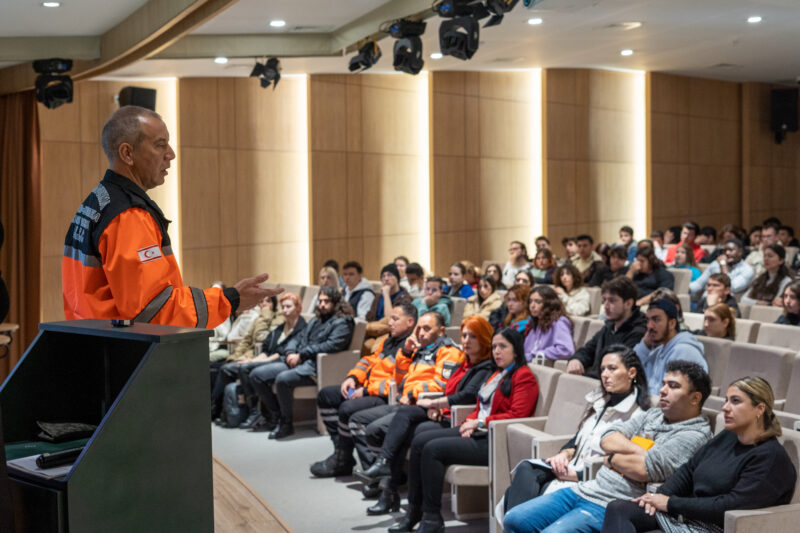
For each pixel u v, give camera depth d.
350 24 8.23
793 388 4.46
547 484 3.70
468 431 4.34
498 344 4.40
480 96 12.14
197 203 10.63
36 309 8.98
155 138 1.92
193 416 1.42
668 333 4.53
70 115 9.99
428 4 6.88
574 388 4.07
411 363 5.23
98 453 1.29
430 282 7.45
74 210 9.99
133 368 1.62
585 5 4.04
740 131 14.81
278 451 6.12
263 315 7.30
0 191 8.95
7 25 7.20
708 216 14.31
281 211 11.14
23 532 1.31
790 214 15.56
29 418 1.58
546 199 12.36
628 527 3.11
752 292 7.55
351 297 8.11
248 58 9.02
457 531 4.39
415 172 11.96
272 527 2.57
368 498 5.02
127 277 1.77
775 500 2.89
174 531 1.39
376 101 11.61
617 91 13.00
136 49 7.34
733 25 9.63
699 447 3.24
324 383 6.35
